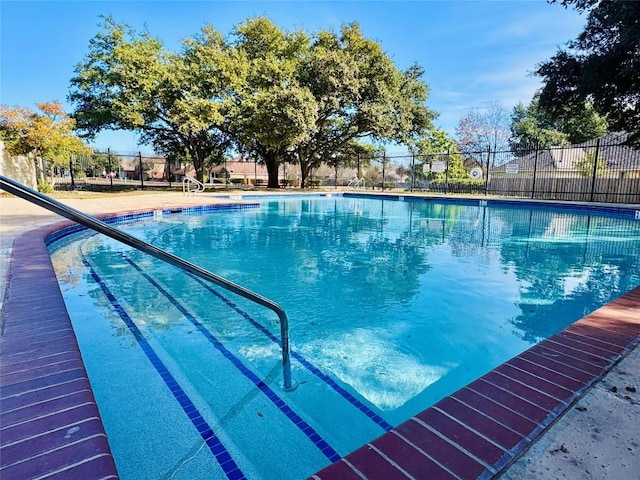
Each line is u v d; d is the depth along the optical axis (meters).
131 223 8.70
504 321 3.28
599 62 10.22
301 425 1.84
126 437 1.71
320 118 19.97
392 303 3.72
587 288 4.19
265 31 19.36
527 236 7.54
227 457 1.60
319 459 1.61
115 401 2.00
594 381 1.53
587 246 6.52
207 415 1.90
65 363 1.57
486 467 1.06
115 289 4.05
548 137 28.25
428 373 2.41
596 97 11.27
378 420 1.91
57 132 13.16
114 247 6.24
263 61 17.98
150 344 2.72
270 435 1.75
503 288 4.20
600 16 10.27
